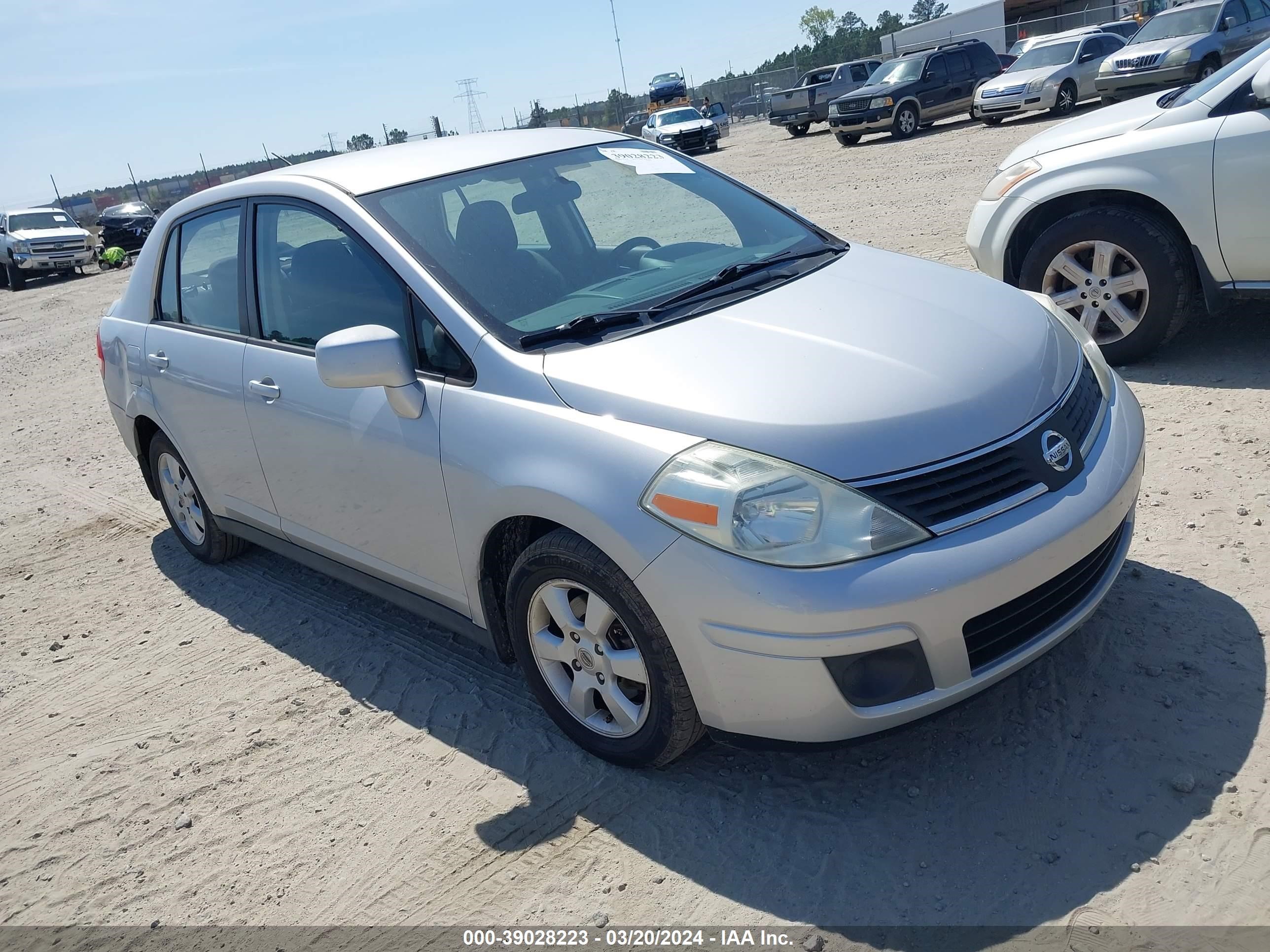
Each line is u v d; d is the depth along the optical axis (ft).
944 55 73.31
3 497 22.35
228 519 14.83
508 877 8.84
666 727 8.96
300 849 9.70
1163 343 17.12
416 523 10.75
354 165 12.39
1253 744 8.72
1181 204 15.94
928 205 36.60
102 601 16.20
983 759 9.16
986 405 8.64
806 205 43.70
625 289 10.82
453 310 10.21
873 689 8.13
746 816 9.00
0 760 12.15
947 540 7.98
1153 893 7.48
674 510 8.24
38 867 10.14
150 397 14.87
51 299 68.80
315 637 13.74
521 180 12.01
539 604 9.82
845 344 9.23
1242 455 13.66
